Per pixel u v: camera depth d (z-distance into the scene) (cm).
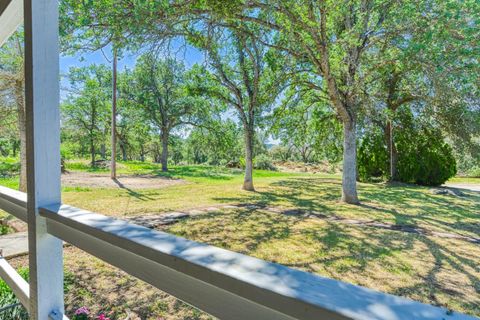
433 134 886
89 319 211
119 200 695
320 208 635
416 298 246
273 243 389
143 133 2028
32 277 101
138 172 1529
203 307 53
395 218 546
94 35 445
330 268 308
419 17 491
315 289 40
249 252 354
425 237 423
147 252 59
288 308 40
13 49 689
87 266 299
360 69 668
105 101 1689
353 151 722
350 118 726
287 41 627
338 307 36
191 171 1653
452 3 441
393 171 1082
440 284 272
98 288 255
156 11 411
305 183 1124
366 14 555
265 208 625
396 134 1026
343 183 723
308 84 780
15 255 313
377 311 34
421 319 33
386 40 577
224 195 807
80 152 2056
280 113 874
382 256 343
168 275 60
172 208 609
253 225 479
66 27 411
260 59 793
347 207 651
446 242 399
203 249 56
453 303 237
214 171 1695
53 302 101
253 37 629
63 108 1590
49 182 102
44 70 103
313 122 1002
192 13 484
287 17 539
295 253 352
